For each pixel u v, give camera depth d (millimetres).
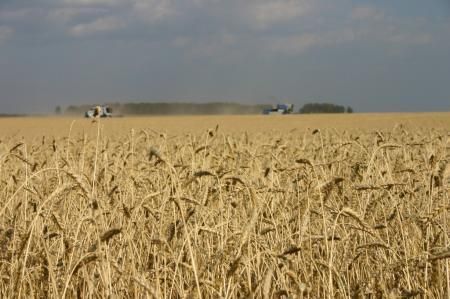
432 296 7750
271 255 7293
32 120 118750
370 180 11094
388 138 21391
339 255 9469
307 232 9016
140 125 84188
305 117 114688
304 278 8328
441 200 10008
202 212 8422
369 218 9859
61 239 8469
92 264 8789
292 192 10930
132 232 8805
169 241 7711
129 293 8156
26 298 8203
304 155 18344
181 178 11141
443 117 100688
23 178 12125
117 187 9766
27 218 9031
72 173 7055
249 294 6879
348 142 12258
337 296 8344
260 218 9000
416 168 13156
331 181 7941
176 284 7695
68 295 8281
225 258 7801
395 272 8281
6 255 8555
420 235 8633
